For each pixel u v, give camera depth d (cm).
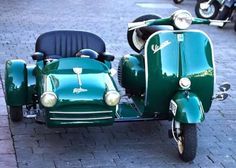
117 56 726
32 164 431
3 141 465
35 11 1079
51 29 902
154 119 460
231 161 448
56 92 421
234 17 1005
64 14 1055
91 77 438
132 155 451
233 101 579
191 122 414
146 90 448
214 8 1048
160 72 441
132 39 515
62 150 455
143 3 1240
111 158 445
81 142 470
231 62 729
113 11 1112
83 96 420
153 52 444
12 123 498
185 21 437
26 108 498
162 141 476
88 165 434
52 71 443
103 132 490
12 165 429
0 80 609
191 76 439
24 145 460
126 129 498
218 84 631
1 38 814
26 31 875
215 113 545
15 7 1123
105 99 421
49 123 427
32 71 486
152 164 438
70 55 504
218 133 499
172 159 446
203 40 447
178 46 442
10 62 489
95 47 509
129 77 482
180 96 432
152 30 481
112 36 856
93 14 1066
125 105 485
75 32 514
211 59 447
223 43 845
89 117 426
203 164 441
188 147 426
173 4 1247
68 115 423
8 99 475
